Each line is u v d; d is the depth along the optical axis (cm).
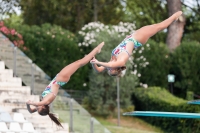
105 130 2912
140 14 5344
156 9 5194
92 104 3931
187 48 4303
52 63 3994
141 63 4141
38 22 5131
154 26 1741
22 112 2866
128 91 3959
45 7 4881
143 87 4153
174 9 4600
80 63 1758
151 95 3953
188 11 5362
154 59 4244
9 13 4575
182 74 4262
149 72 4231
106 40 3934
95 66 1747
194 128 3531
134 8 5359
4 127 2525
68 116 3012
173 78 4162
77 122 2973
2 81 3038
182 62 4278
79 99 3962
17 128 2566
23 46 3878
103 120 3878
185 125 3591
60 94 3144
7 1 4562
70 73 1766
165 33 5234
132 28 4134
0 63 3166
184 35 5188
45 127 2838
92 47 4006
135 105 4103
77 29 5038
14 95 2970
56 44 4025
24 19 5106
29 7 4938
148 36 1730
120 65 1656
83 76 4075
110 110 3944
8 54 3222
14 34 3778
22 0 4700
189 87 4266
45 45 3997
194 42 4359
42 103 1745
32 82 3161
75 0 4981
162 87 4300
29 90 3073
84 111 2958
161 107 3844
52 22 5156
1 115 2652
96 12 4909
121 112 3956
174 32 4653
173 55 4334
